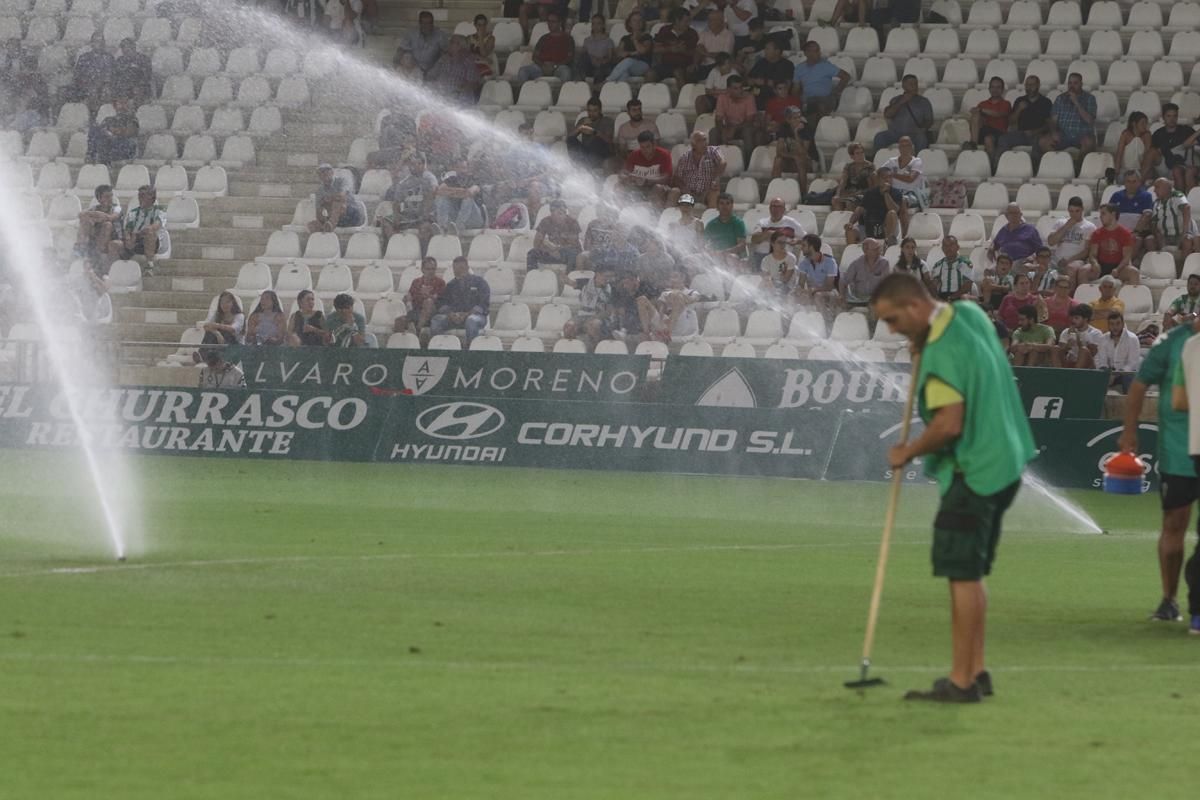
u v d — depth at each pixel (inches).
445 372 2007.9
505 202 2458.2
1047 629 856.3
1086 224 2209.6
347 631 784.9
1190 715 639.8
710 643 774.5
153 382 2175.2
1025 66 2588.6
